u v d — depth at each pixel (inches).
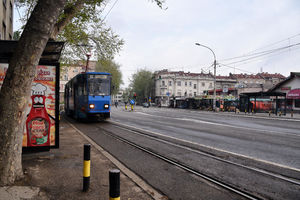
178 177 183.2
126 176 179.6
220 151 270.1
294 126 573.3
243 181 174.1
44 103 231.0
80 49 661.9
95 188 152.1
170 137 367.9
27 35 140.9
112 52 632.4
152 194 146.3
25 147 225.5
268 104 1272.1
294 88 1184.2
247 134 407.2
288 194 151.0
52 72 233.5
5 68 211.3
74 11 347.9
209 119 751.7
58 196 138.0
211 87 2938.0
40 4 142.0
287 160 231.6
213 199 144.0
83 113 589.9
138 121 650.2
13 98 141.5
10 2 645.3
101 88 582.2
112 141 333.7
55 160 216.1
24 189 141.6
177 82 2856.8
